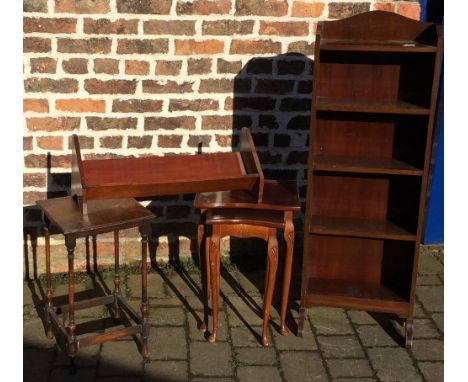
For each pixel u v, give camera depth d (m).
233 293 4.32
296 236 4.72
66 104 4.18
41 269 4.47
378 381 3.57
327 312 4.16
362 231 3.81
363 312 4.18
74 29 4.04
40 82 4.11
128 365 3.63
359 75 3.81
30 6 3.97
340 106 3.60
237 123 4.38
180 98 4.28
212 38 4.18
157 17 4.10
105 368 3.61
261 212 3.73
